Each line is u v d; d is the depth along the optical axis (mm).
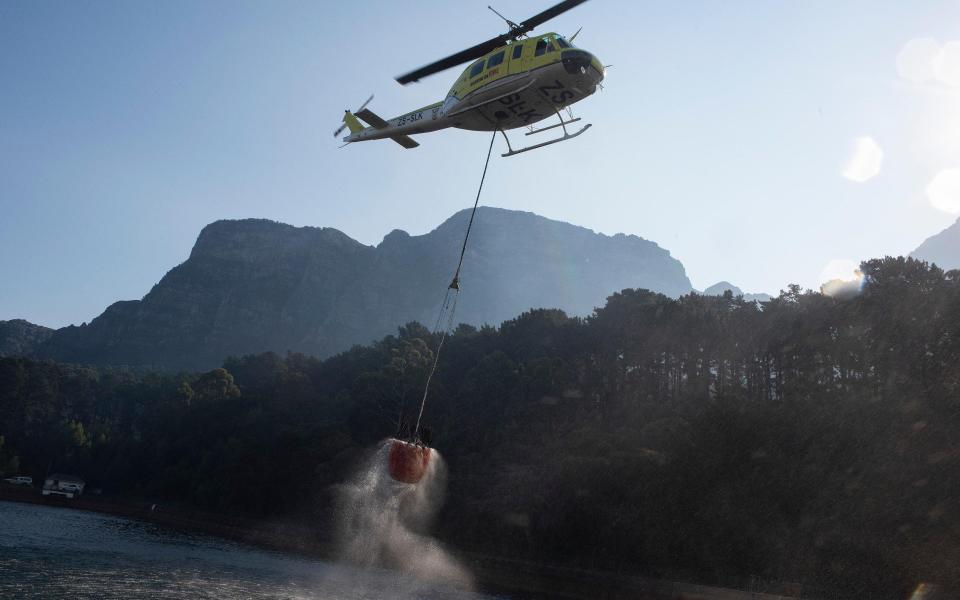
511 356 122938
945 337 59844
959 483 46062
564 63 23047
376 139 31281
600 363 106188
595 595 53031
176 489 109062
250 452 96875
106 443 134750
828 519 48344
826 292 79625
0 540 45688
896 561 44312
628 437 70562
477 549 66875
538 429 86562
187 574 39156
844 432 53500
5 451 130125
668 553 52969
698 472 55656
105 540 55344
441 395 106125
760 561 49062
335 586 42031
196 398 135750
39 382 161625
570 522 59938
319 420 112125
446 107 26547
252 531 81125
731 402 61344
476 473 79875
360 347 155375
